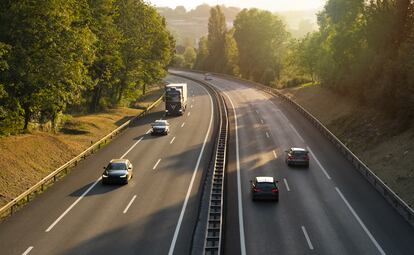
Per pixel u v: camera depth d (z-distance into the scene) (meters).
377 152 43.47
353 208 30.19
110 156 44.00
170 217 27.89
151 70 89.38
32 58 41.41
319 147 48.44
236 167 40.69
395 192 33.03
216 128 59.62
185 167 40.00
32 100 44.94
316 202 31.38
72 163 40.06
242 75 155.75
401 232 26.08
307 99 85.12
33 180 35.06
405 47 46.84
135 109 78.31
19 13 39.81
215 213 26.30
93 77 66.44
